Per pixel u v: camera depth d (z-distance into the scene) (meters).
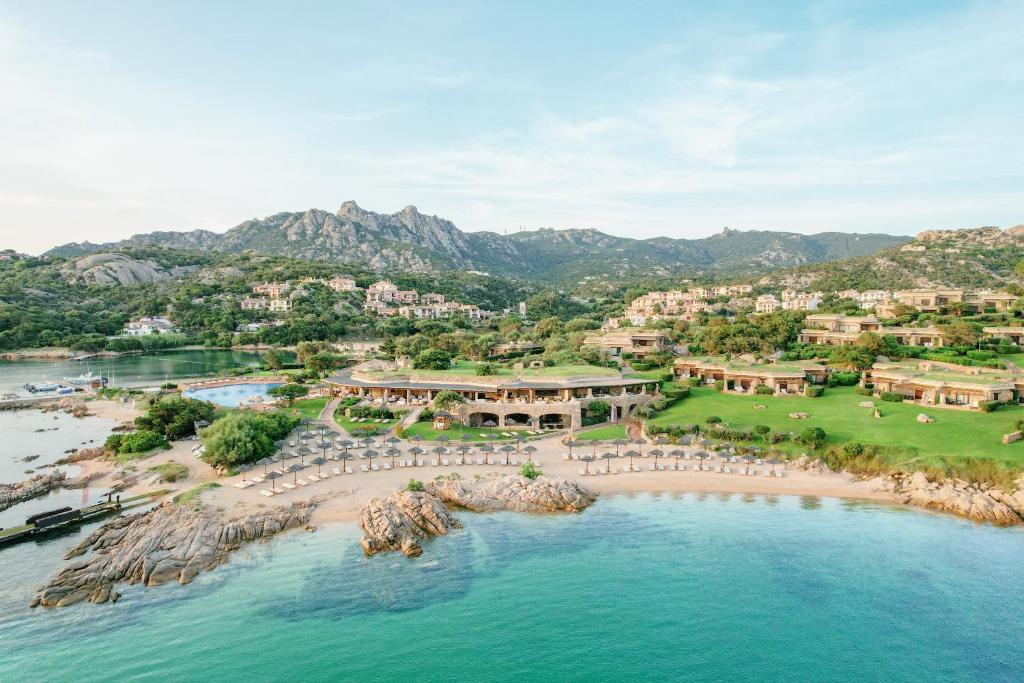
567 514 62.38
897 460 71.56
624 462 78.19
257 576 48.84
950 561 51.88
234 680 36.59
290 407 109.19
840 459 75.00
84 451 82.44
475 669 38.22
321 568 50.22
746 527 59.09
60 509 59.62
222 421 77.94
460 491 64.56
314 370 145.75
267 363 169.38
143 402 117.94
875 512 62.44
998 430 77.06
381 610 44.53
